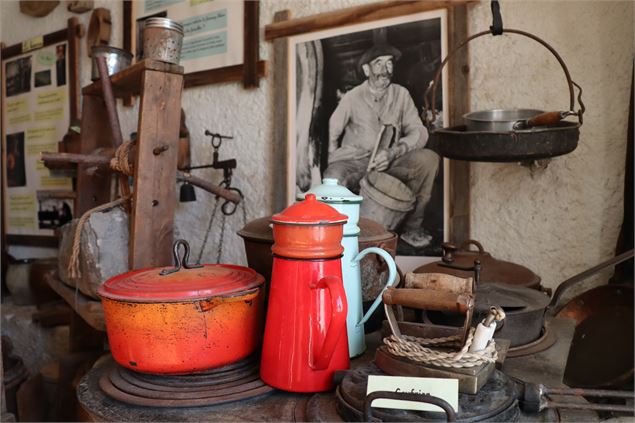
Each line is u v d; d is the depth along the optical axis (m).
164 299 0.90
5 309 2.59
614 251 1.41
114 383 0.98
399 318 1.01
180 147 2.18
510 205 1.55
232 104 2.13
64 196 2.04
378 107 1.75
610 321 1.34
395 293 0.90
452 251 1.34
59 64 2.80
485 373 0.84
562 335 1.22
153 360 0.92
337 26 1.83
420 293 0.88
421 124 1.66
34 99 2.94
